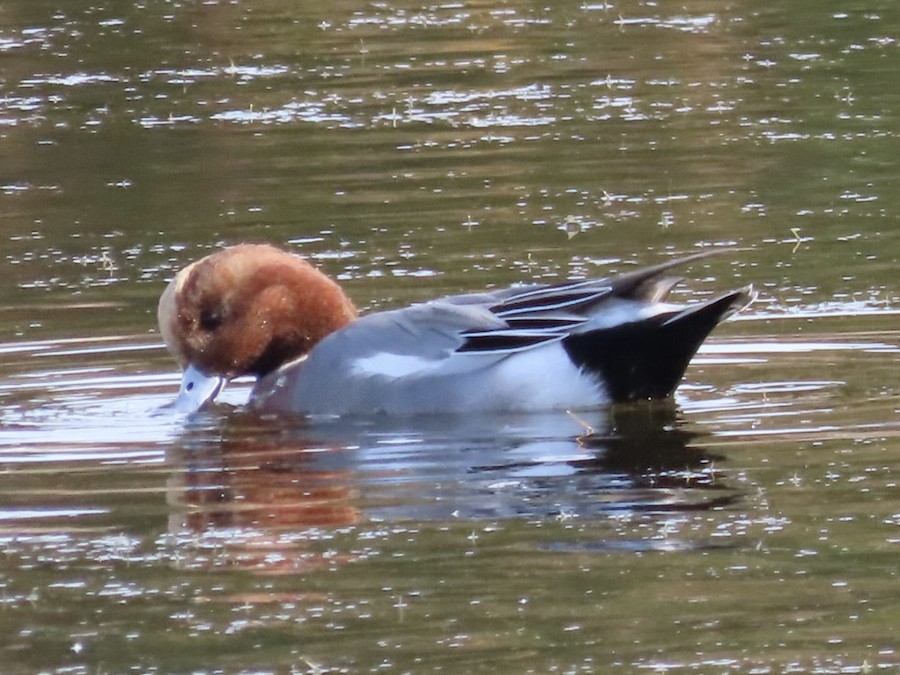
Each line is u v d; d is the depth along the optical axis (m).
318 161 18.59
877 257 14.52
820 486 9.27
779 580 7.97
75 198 17.45
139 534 8.95
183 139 19.72
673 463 9.80
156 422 11.27
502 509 9.09
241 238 15.80
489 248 15.20
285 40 25.05
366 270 14.63
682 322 11.01
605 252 14.95
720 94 20.97
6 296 14.23
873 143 18.45
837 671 7.04
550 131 19.61
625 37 24.50
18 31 25.72
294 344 12.26
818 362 11.92
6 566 8.54
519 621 7.63
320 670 7.21
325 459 10.23
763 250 14.86
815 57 22.66
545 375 11.13
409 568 8.30
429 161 18.48
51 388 12.04
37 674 7.28
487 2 27.64
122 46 24.69
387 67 23.19
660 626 7.53
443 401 11.20
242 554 8.59
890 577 7.96
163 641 7.59
